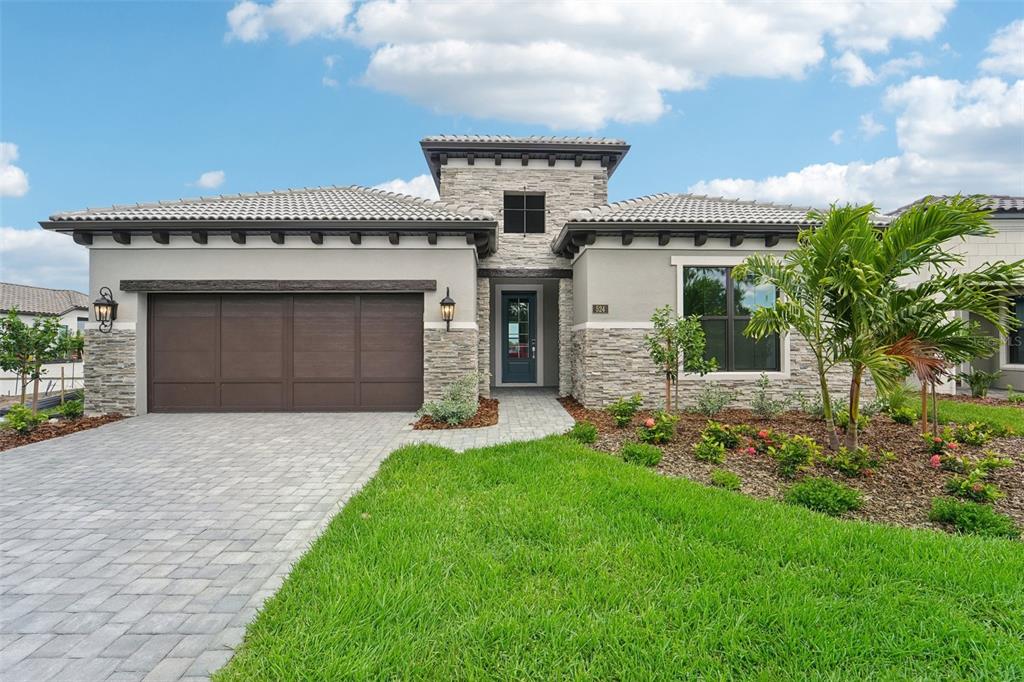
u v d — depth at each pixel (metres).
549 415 10.89
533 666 2.60
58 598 3.54
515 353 16.56
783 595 3.20
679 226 10.78
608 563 3.72
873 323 6.40
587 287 11.42
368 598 3.20
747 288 11.58
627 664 2.60
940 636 2.82
